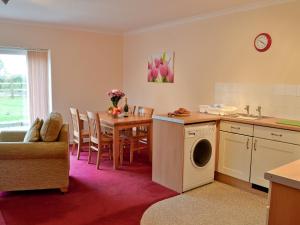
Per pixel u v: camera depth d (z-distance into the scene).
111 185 3.44
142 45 5.47
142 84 5.56
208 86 4.25
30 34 4.87
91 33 5.52
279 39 3.35
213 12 3.96
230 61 3.90
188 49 4.51
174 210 2.82
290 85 3.29
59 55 5.19
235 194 3.22
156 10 3.88
